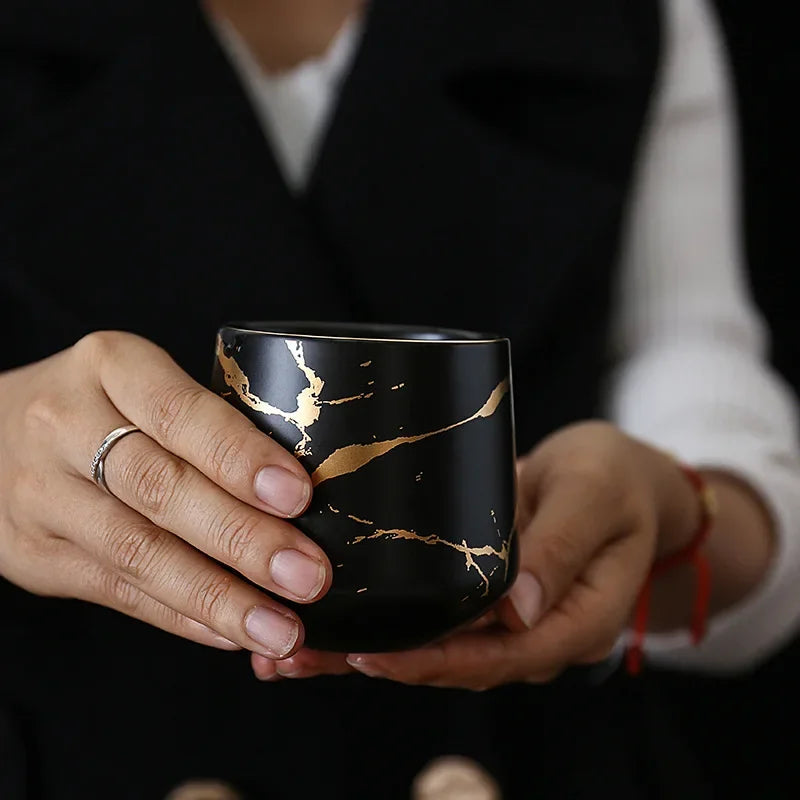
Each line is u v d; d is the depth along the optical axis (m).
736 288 0.92
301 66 0.85
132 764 0.77
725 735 1.52
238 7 0.85
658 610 0.74
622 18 0.84
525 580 0.58
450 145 0.78
